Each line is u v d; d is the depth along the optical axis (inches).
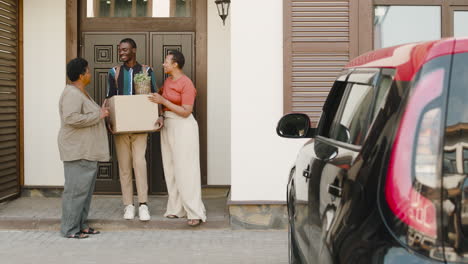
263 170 261.4
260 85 261.4
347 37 262.2
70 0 316.2
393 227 90.4
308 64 262.2
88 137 246.2
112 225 266.1
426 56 94.9
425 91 92.8
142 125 257.4
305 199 137.4
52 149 320.2
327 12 261.4
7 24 301.1
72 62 245.6
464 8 266.4
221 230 265.0
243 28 261.3
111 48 319.3
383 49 117.3
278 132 165.3
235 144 261.4
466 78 92.7
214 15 316.2
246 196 262.2
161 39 318.0
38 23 318.0
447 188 89.1
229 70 317.4
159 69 318.3
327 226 111.0
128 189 270.1
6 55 299.7
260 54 261.4
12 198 308.0
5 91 298.7
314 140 152.5
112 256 225.3
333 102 144.0
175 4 318.3
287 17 260.5
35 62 318.3
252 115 261.4
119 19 318.3
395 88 97.7
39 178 319.9
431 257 88.2
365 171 97.3
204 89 317.7
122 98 255.4
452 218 88.4
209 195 319.3
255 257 224.7
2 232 262.1
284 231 261.9
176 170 262.5
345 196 103.0
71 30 317.4
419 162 90.1
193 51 317.7
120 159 269.4
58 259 220.8
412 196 89.2
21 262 216.4
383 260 90.6
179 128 260.8
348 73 135.9
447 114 91.5
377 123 98.7
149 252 231.1
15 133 311.7
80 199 250.2
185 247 238.5
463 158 90.1
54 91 319.0
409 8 269.3
